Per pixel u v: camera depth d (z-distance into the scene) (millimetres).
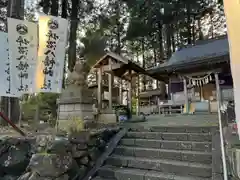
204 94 10375
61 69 3994
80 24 12352
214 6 15016
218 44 9859
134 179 3275
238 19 2064
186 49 10773
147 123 5492
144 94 18469
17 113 5500
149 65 21500
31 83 3750
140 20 13898
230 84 9875
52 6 10555
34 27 3828
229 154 2785
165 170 3342
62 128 4340
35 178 2887
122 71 7738
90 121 4762
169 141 3920
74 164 3434
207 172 3014
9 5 4859
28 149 3436
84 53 10625
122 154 4004
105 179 3432
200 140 3834
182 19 15109
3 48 3621
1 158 3445
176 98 10828
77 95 4680
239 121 1992
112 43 16859
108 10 13047
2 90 3545
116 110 6438
